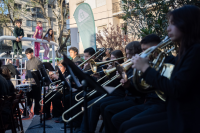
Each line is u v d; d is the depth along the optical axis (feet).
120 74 6.78
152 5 13.14
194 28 4.07
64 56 5.65
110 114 7.80
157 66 5.14
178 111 3.97
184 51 4.17
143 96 7.66
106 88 5.63
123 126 5.13
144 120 5.02
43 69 11.56
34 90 16.17
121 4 15.49
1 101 8.58
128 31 15.56
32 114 16.22
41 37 23.81
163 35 12.41
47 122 13.51
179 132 3.85
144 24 14.44
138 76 4.79
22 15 76.18
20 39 20.99
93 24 27.09
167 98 4.40
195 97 3.84
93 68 9.37
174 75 4.01
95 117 9.01
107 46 29.45
